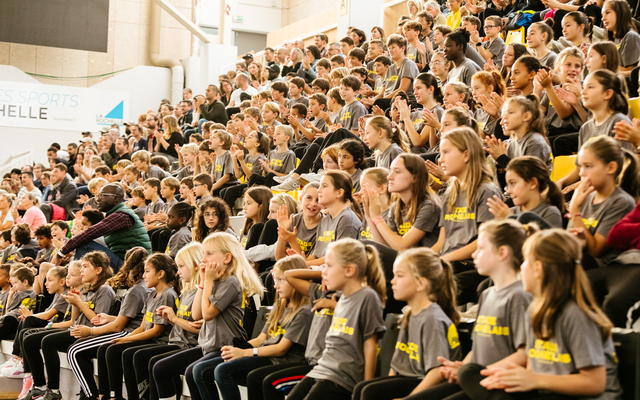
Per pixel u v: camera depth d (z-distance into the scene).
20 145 13.77
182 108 11.94
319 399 2.68
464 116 3.78
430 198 3.26
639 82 4.31
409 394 2.45
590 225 2.75
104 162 10.55
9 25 13.28
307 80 9.54
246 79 10.46
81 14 13.73
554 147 4.12
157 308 4.36
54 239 6.41
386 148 4.33
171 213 5.54
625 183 2.79
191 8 15.67
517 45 5.22
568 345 2.00
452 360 2.45
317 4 15.27
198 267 4.19
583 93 3.61
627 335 2.14
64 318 5.46
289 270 3.27
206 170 7.28
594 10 5.95
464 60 5.92
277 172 6.28
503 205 2.73
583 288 2.01
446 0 9.41
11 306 6.11
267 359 3.34
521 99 3.70
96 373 4.63
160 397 3.77
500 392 2.10
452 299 2.58
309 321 3.30
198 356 3.88
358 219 3.72
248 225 5.04
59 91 13.30
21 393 5.21
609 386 2.04
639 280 2.43
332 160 4.57
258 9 16.50
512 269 2.29
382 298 2.87
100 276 5.06
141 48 15.52
